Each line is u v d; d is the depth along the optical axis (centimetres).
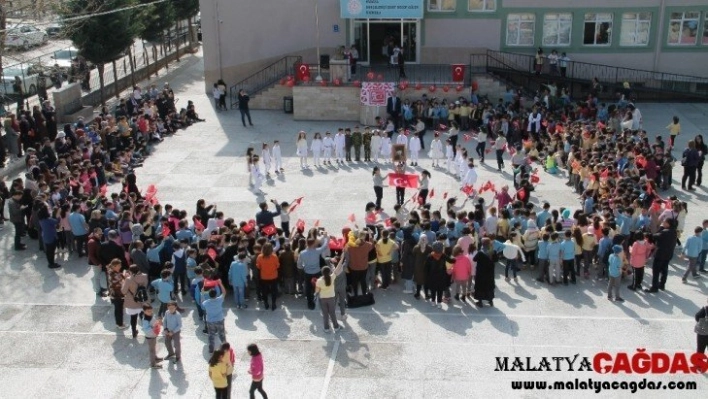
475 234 1775
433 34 3588
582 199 2148
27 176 2134
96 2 3225
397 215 1925
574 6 3491
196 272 1581
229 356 1255
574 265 1755
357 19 3581
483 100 3180
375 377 1406
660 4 3456
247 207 2292
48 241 1862
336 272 1580
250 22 3634
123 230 1797
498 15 3528
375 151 2716
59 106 3092
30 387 1406
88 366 1472
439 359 1461
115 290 1579
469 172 2262
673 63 3553
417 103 3094
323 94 3256
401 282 1794
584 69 3562
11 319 1655
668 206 1894
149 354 1499
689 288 1730
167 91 3142
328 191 2419
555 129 2750
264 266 1620
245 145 2939
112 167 2538
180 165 2702
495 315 1622
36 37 4012
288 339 1545
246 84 3684
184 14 4775
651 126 3109
